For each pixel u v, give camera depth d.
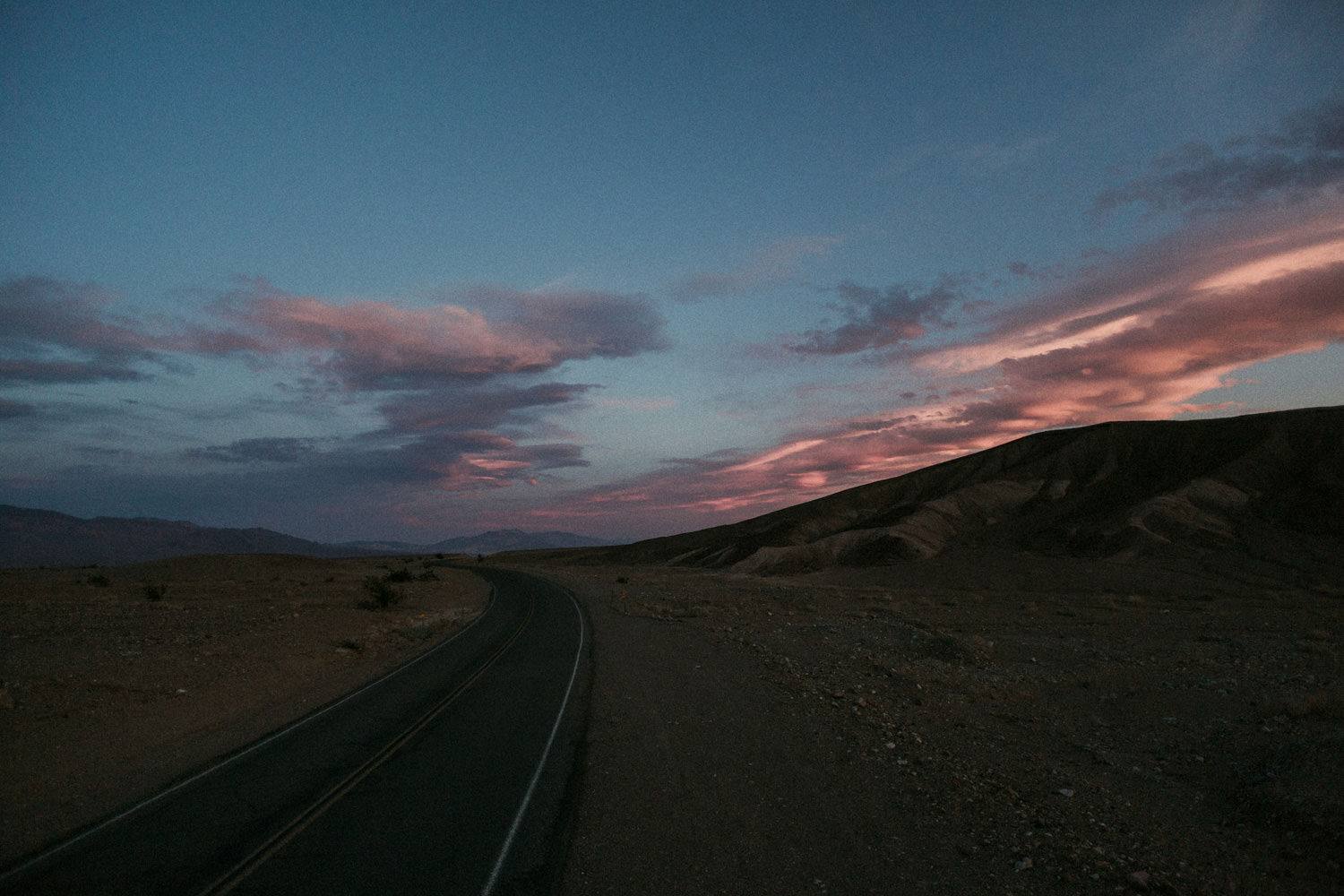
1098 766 9.29
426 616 28.28
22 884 5.84
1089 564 52.41
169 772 8.91
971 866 5.97
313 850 6.41
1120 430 84.88
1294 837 6.46
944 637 18.86
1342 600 33.50
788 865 6.00
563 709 12.01
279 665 16.45
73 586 42.62
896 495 95.38
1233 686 13.63
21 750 9.50
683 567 89.88
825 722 10.95
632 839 6.58
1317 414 69.31
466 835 6.72
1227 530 55.31
